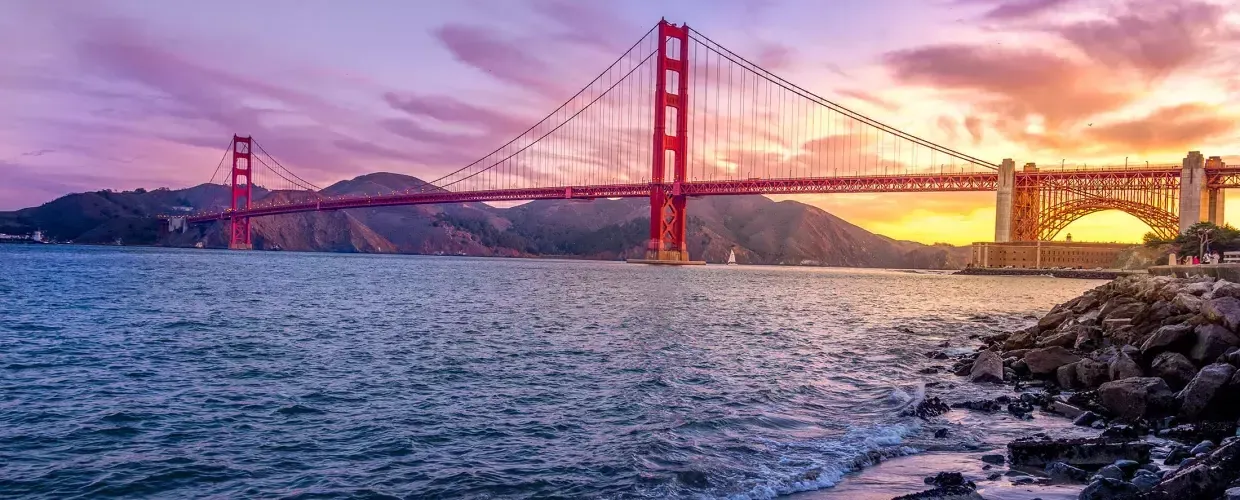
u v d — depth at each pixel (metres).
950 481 10.66
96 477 11.13
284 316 34.69
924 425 14.69
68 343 24.12
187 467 11.64
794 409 16.27
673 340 28.39
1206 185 155.00
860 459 12.12
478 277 93.19
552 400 16.72
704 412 15.71
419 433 13.71
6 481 10.88
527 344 26.19
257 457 12.19
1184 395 14.25
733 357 24.02
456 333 29.22
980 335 33.78
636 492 10.66
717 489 10.77
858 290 84.88
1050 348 19.80
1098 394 16.22
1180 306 20.03
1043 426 14.63
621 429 14.19
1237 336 16.50
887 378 20.62
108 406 15.33
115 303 39.59
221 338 26.08
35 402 15.55
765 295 65.75
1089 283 133.88
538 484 10.99
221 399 16.22
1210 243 122.38
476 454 12.49
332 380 18.62
